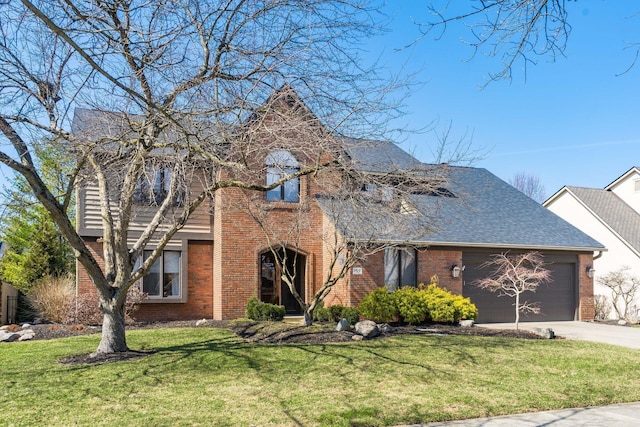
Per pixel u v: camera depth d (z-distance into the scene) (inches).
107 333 429.4
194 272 738.2
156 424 268.1
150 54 344.2
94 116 407.8
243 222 714.2
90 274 415.5
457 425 285.1
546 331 603.8
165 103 357.1
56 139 359.9
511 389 356.8
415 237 578.6
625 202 1258.6
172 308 725.3
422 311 680.4
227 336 521.0
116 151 413.7
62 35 196.4
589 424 290.0
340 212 542.0
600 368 430.9
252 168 460.4
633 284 936.3
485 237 783.1
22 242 1032.2
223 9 371.2
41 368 378.6
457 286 772.6
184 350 436.1
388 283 741.9
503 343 519.5
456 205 838.5
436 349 469.4
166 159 388.8
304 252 739.4
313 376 366.3
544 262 834.8
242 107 352.2
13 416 276.4
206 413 286.4
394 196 425.1
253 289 714.8
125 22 352.2
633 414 313.1
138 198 636.7
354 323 650.2
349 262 563.2
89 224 679.7
